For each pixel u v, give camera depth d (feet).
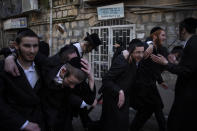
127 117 8.72
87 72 6.09
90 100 7.64
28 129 5.13
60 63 6.50
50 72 6.02
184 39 8.37
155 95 10.55
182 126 8.09
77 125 13.11
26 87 5.38
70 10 27.27
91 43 10.04
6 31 40.40
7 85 5.17
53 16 29.86
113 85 8.39
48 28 31.35
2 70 5.16
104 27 24.64
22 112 5.36
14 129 5.01
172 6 19.17
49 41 31.22
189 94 7.86
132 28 22.49
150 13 20.77
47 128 6.14
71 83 6.14
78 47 9.97
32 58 5.47
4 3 38.99
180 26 8.36
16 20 36.32
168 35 19.77
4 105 5.05
